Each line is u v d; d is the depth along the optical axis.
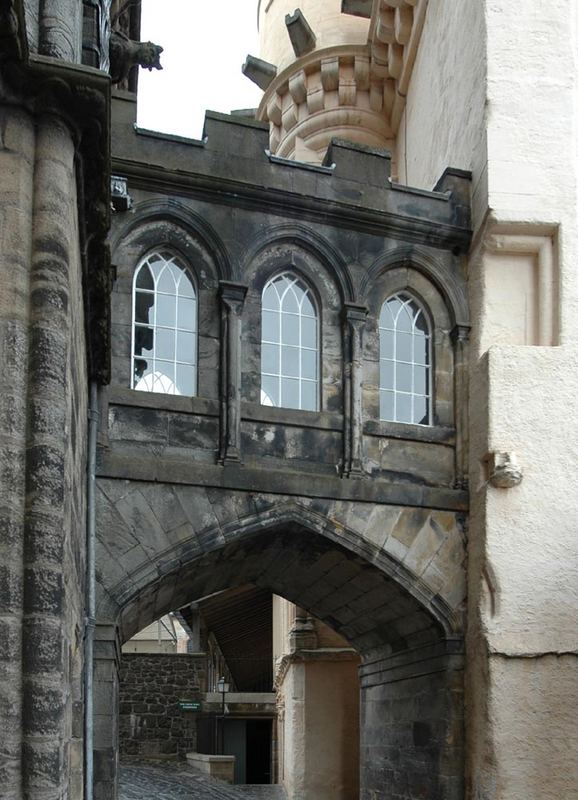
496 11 12.10
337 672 16.67
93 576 9.09
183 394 10.63
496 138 11.69
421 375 11.83
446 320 11.91
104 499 9.90
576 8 12.30
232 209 11.05
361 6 19.56
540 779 10.23
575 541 10.79
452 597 11.20
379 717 13.40
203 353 10.68
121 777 18.83
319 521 10.76
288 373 11.20
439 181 12.27
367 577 11.45
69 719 5.61
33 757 4.47
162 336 10.70
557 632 10.58
